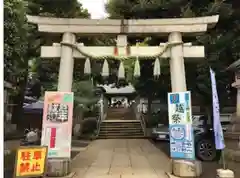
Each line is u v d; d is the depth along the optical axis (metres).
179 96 8.09
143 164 10.13
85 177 7.96
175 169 7.91
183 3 12.25
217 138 7.17
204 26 8.38
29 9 12.91
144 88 17.86
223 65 12.27
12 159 9.81
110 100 39.12
